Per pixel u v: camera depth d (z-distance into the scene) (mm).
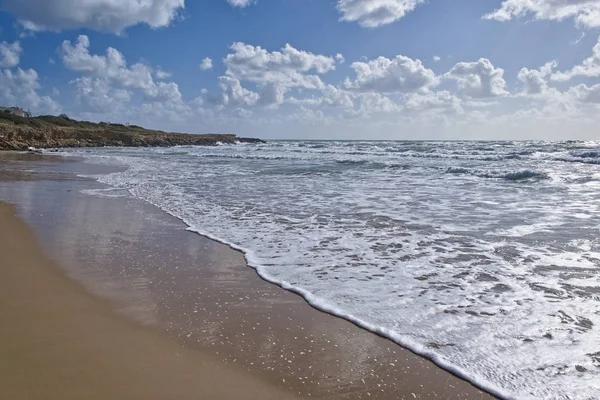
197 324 4062
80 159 32625
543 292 4844
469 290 4941
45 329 3861
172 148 60812
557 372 3254
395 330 3961
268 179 17703
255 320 4176
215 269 5762
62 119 84062
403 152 38375
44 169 22531
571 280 5227
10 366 3189
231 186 15164
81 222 8703
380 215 9492
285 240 7328
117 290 4910
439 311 4371
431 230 8000
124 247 6824
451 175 18906
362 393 3021
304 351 3586
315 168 23141
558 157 27719
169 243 7121
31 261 5949
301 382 3139
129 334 3818
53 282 5125
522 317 4199
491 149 42062
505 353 3533
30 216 9211
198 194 13070
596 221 8719
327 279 5359
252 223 8734
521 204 10969
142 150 52469
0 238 7203
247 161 30141
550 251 6508
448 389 3074
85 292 4828
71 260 6043
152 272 5594
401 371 3301
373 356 3520
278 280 5324
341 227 8312
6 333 3748
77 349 3504
